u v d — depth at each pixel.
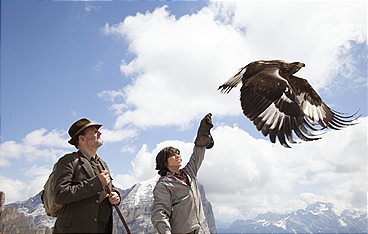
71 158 2.85
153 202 3.28
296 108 2.67
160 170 3.43
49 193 2.86
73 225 2.72
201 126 3.56
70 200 2.65
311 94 3.15
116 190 3.07
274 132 2.64
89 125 2.96
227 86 2.87
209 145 3.55
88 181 2.71
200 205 3.42
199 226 3.31
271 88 2.75
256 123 2.70
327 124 3.15
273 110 2.69
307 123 2.64
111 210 2.94
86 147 2.97
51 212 2.89
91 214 2.75
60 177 2.74
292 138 2.60
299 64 2.90
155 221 3.17
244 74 2.88
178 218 3.25
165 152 3.41
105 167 3.05
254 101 2.76
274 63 2.87
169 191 3.27
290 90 2.74
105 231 2.87
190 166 3.49
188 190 3.31
